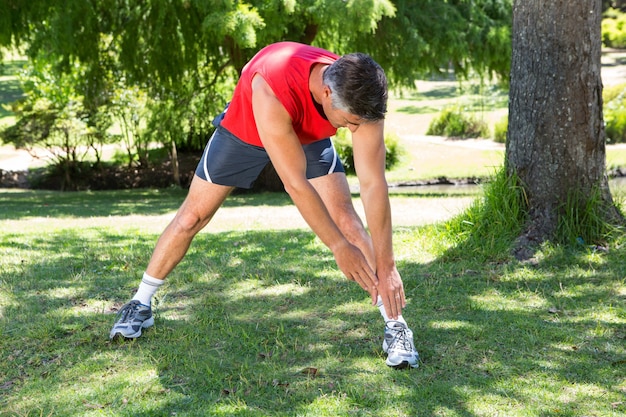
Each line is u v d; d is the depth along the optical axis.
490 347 3.55
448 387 3.10
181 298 4.43
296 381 3.17
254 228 7.60
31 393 3.09
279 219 8.68
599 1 5.32
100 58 16.08
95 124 19.20
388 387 3.11
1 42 13.94
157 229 7.55
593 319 3.97
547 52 5.32
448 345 3.58
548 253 5.23
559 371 3.27
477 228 5.53
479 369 3.30
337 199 3.49
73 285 4.72
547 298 4.36
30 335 3.72
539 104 5.39
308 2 13.10
